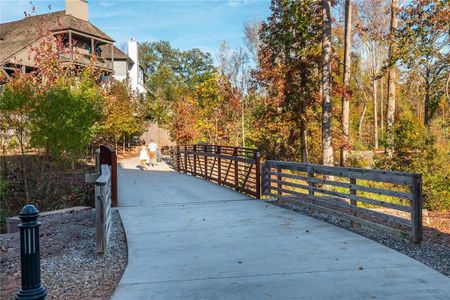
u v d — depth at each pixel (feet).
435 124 53.31
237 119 108.37
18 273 18.80
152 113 156.46
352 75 157.79
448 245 23.81
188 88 183.11
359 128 151.53
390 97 72.23
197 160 67.97
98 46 130.00
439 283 15.60
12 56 102.94
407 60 51.29
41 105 44.65
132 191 45.34
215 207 33.83
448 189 43.57
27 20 128.26
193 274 17.20
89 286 16.49
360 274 16.70
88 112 51.16
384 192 23.47
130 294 15.06
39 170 47.67
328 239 22.49
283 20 71.10
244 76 137.80
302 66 70.54
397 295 14.47
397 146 53.93
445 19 47.52
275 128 73.82
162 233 24.81
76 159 52.85
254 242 22.24
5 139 47.19
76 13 123.75
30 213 12.54
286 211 31.45
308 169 31.68
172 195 42.01
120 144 129.70
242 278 16.56
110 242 23.65
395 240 23.00
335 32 83.15
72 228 27.55
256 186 39.27
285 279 16.31
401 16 52.24
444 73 52.70
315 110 72.95
